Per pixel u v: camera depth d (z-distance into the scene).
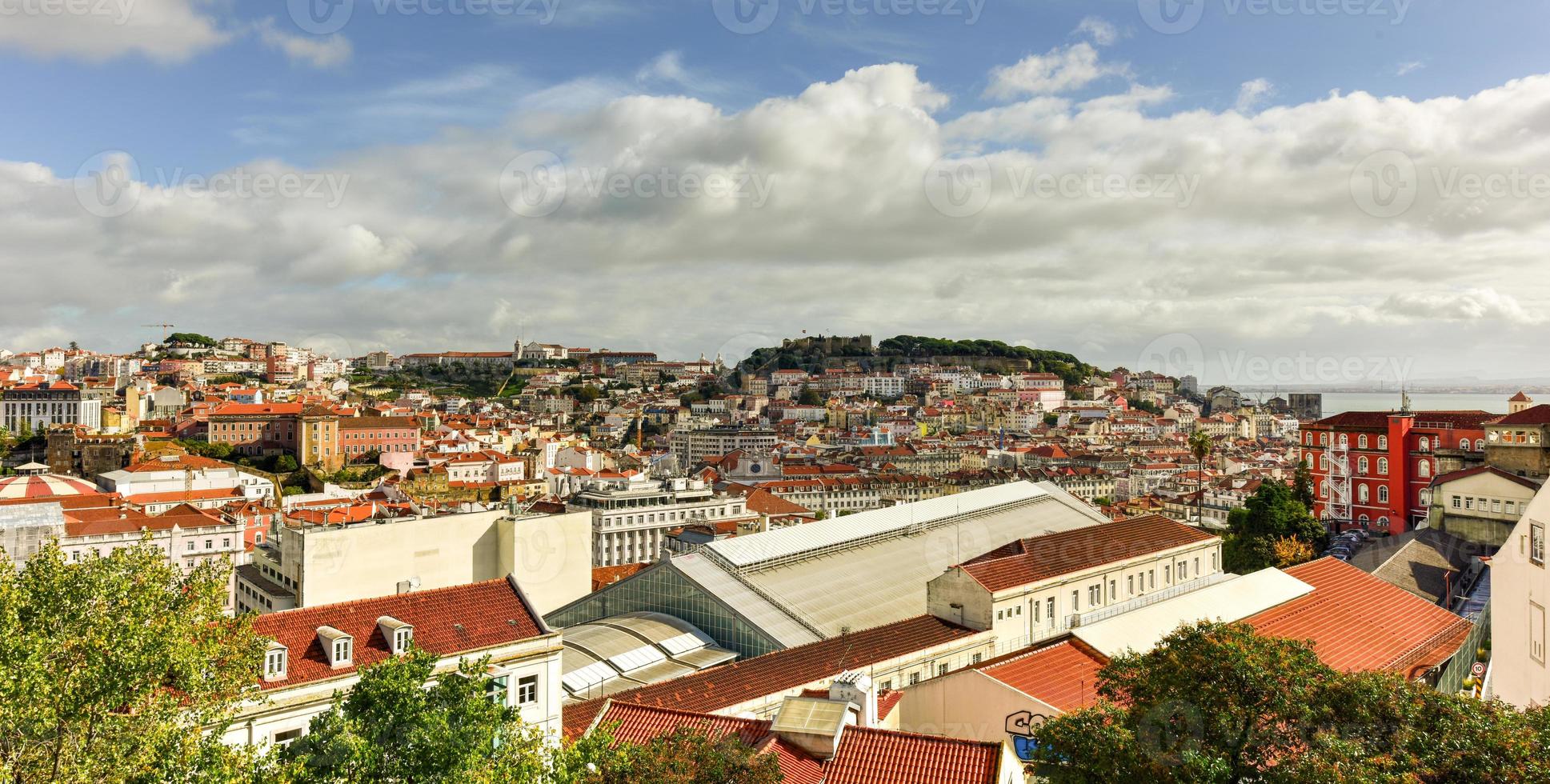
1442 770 38.44
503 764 40.16
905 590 115.62
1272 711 45.22
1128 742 46.44
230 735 50.88
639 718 54.66
